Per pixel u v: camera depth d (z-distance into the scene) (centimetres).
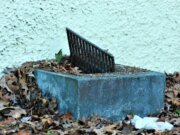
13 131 426
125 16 663
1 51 598
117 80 480
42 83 530
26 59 611
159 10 684
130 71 530
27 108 511
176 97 571
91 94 467
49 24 621
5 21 599
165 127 450
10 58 602
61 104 491
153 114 507
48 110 492
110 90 477
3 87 541
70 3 631
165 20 689
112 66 515
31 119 472
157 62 689
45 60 611
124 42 666
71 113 472
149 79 502
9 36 602
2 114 486
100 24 649
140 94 496
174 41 698
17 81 550
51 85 510
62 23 628
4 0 598
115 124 455
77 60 576
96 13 646
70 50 592
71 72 525
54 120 464
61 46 628
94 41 648
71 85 471
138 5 670
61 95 490
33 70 559
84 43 555
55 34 625
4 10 598
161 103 514
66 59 602
